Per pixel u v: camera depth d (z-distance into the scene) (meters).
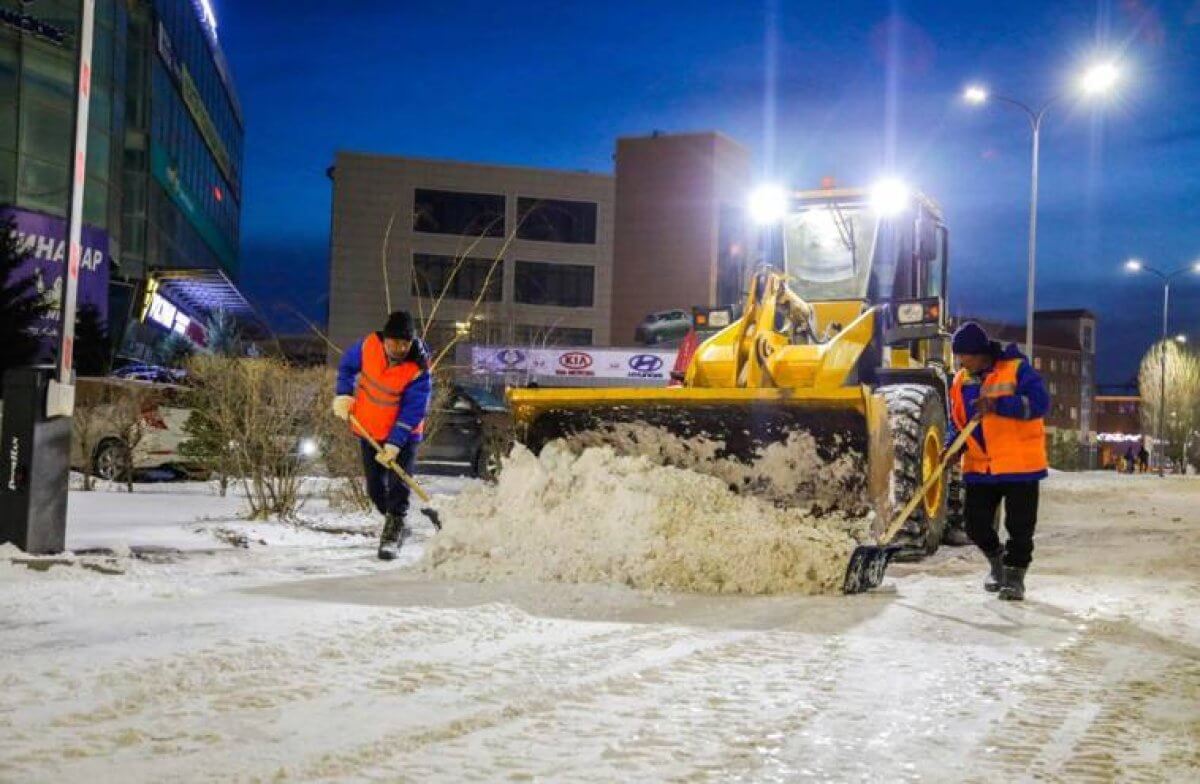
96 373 29.00
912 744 3.41
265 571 6.96
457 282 61.59
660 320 29.11
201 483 15.24
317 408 10.42
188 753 3.02
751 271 10.64
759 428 7.48
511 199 62.34
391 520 7.76
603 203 63.53
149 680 3.82
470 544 6.98
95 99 34.44
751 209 10.71
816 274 10.40
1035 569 8.38
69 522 9.19
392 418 7.72
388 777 2.89
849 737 3.46
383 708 3.58
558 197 63.00
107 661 4.07
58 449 6.97
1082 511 16.48
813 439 7.38
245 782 2.79
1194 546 10.34
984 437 6.69
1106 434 113.81
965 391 6.82
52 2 32.16
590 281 63.31
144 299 38.81
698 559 6.62
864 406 6.93
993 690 4.19
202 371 10.74
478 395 17.36
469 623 5.14
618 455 7.86
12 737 3.11
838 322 10.12
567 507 6.97
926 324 9.55
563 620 5.40
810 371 8.44
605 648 4.72
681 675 4.25
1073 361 103.25
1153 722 3.79
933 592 6.82
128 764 2.90
